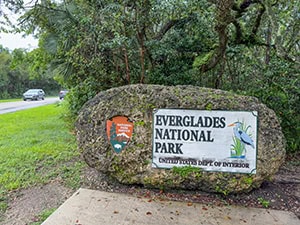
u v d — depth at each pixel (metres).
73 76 5.80
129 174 2.97
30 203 2.80
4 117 9.43
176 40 5.27
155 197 2.80
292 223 2.31
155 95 2.94
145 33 4.89
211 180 2.79
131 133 2.94
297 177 3.51
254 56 6.32
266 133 2.73
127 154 2.95
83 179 3.33
